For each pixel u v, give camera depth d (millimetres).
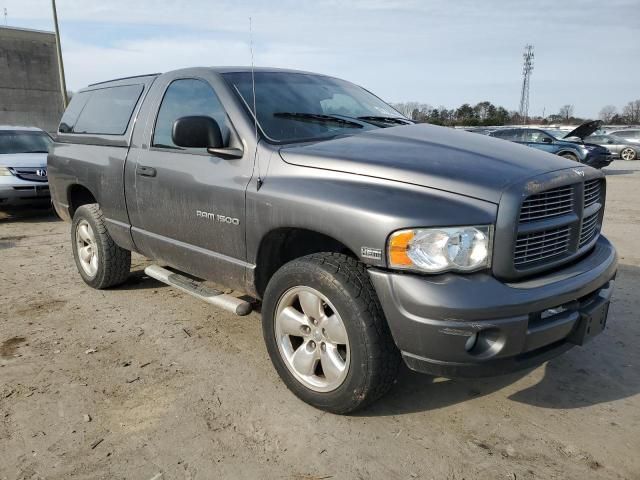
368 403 2795
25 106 33969
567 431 2807
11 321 4297
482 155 2857
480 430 2814
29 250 6785
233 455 2609
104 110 4742
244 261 3297
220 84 3555
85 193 5262
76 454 2617
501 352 2445
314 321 2906
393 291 2504
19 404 3055
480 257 2469
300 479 2445
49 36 34094
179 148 3723
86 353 3709
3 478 2447
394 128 3461
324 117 3561
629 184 13664
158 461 2566
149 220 4035
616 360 3600
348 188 2723
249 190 3127
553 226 2680
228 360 3598
